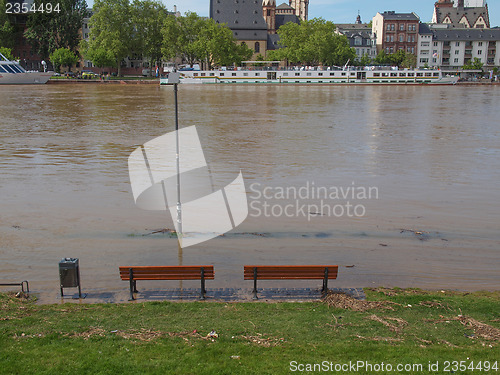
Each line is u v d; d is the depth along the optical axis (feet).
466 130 156.04
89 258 52.60
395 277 48.65
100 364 29.63
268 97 283.38
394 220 66.49
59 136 137.69
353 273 49.47
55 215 67.05
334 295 42.80
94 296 43.37
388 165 102.06
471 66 529.04
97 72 492.13
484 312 39.40
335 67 442.50
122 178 88.38
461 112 209.56
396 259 53.21
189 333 34.53
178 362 30.01
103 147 120.26
